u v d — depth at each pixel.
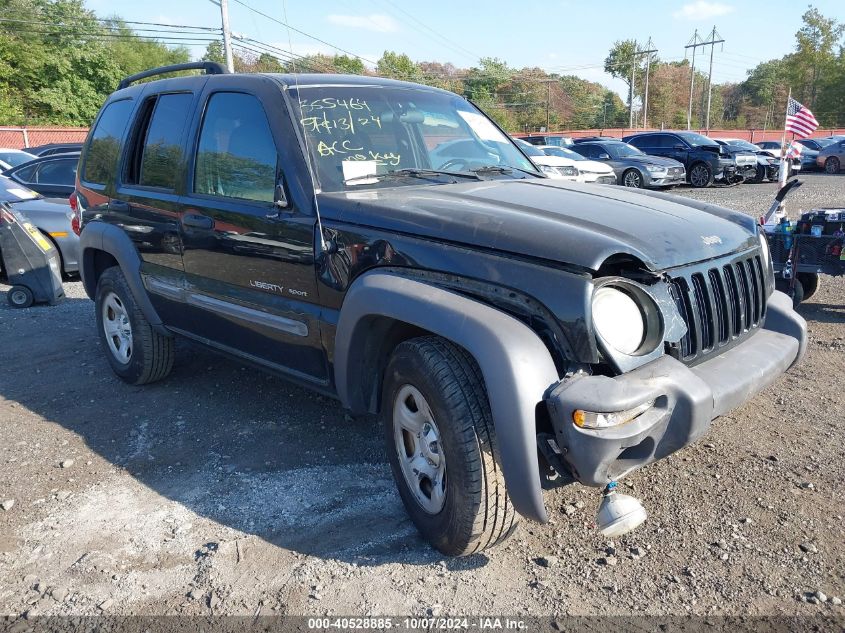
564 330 2.36
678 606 2.51
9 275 7.19
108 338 4.95
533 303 2.44
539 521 2.43
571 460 2.35
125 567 2.85
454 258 2.65
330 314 3.14
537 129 82.31
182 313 4.18
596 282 2.37
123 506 3.32
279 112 3.43
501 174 3.80
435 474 2.79
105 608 2.61
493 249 2.58
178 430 4.14
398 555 2.87
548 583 2.66
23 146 30.38
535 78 85.62
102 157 4.88
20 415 4.43
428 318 2.54
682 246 2.71
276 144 3.38
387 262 2.85
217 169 3.76
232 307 3.71
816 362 4.96
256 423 4.21
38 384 4.98
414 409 2.89
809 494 3.19
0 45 38.09
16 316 6.95
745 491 3.23
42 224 8.34
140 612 2.59
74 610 2.61
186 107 4.09
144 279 4.40
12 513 3.28
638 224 2.78
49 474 3.65
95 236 4.74
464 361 2.59
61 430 4.19
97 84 42.94
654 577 2.67
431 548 2.91
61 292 7.58
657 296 2.52
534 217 2.72
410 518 3.04
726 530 2.94
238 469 3.65
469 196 3.11
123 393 4.77
